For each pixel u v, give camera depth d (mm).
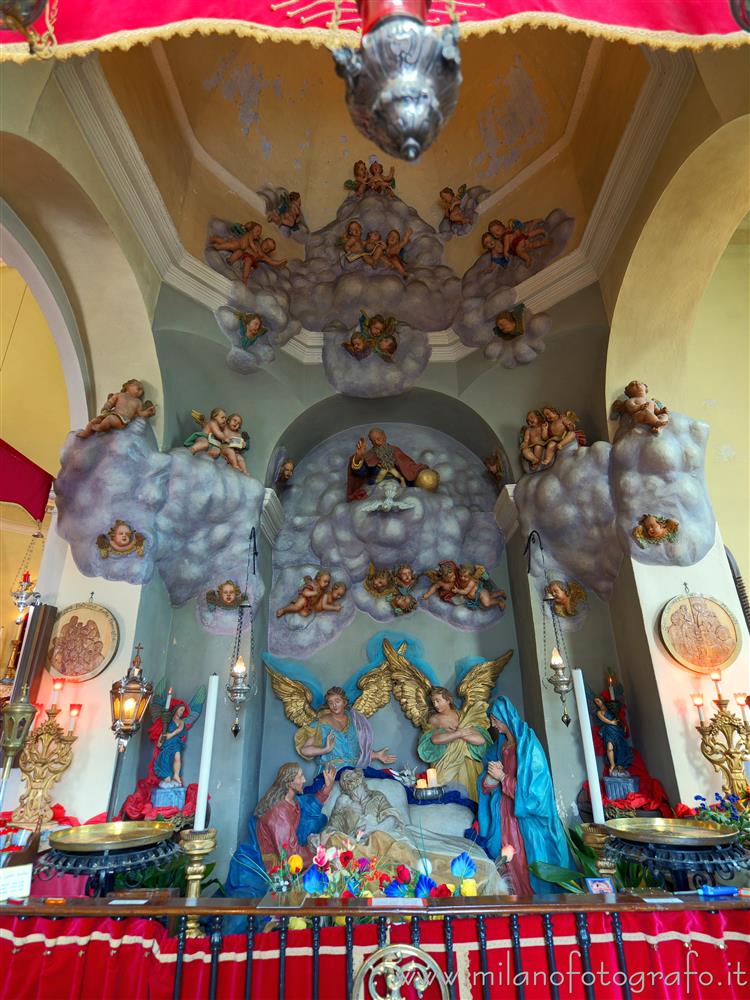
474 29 3348
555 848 5586
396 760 6996
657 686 5594
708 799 5156
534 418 7273
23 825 4809
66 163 4887
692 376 7672
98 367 6359
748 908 2740
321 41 3299
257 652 7098
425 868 4523
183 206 6773
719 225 5711
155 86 6152
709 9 3250
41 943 2762
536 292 7168
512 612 7695
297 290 7852
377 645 7633
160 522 6316
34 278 5727
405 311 7984
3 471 6227
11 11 2980
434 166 8086
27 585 5594
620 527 6199
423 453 8656
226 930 4414
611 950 2703
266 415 7664
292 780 6488
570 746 6293
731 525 7012
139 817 5438
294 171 7922
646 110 5461
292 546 8148
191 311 6781
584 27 3344
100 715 5473
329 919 3064
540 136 7312
